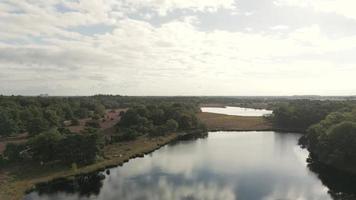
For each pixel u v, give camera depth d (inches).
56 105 7121.1
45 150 3474.4
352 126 3462.1
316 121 6481.3
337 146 3535.9
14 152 3474.4
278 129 6628.9
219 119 7805.1
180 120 6451.8
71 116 6924.2
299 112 6766.7
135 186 2913.4
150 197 2632.9
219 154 4244.6
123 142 4886.8
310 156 4072.3
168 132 5866.1
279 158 3969.0
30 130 4803.2
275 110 7381.9
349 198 2596.0
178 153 4343.0
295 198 2613.2
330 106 6742.1
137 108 6491.1
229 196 2655.0
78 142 3575.3
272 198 2615.7
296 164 3668.8
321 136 3887.8
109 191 2780.5
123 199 2598.4
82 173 3211.1
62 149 3491.6
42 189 2832.2
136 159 3983.8
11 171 3203.7
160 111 6614.2
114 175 3262.8
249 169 3462.1
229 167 3550.7
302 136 5743.1
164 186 2901.1
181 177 3186.5
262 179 3110.2
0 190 2669.8
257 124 7121.1
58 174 3137.3
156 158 4025.6
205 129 6501.0
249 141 5295.3
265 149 4566.9
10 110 5679.1
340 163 3484.3
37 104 7519.7
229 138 5649.6
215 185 2935.5
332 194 2689.5
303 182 3011.8
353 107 5949.8
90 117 7426.2
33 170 3262.8
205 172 3363.7
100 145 3951.8
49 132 3634.4
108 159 3811.5
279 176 3208.7
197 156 4128.9
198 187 2883.9
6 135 4864.7
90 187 2883.9
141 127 5644.7
